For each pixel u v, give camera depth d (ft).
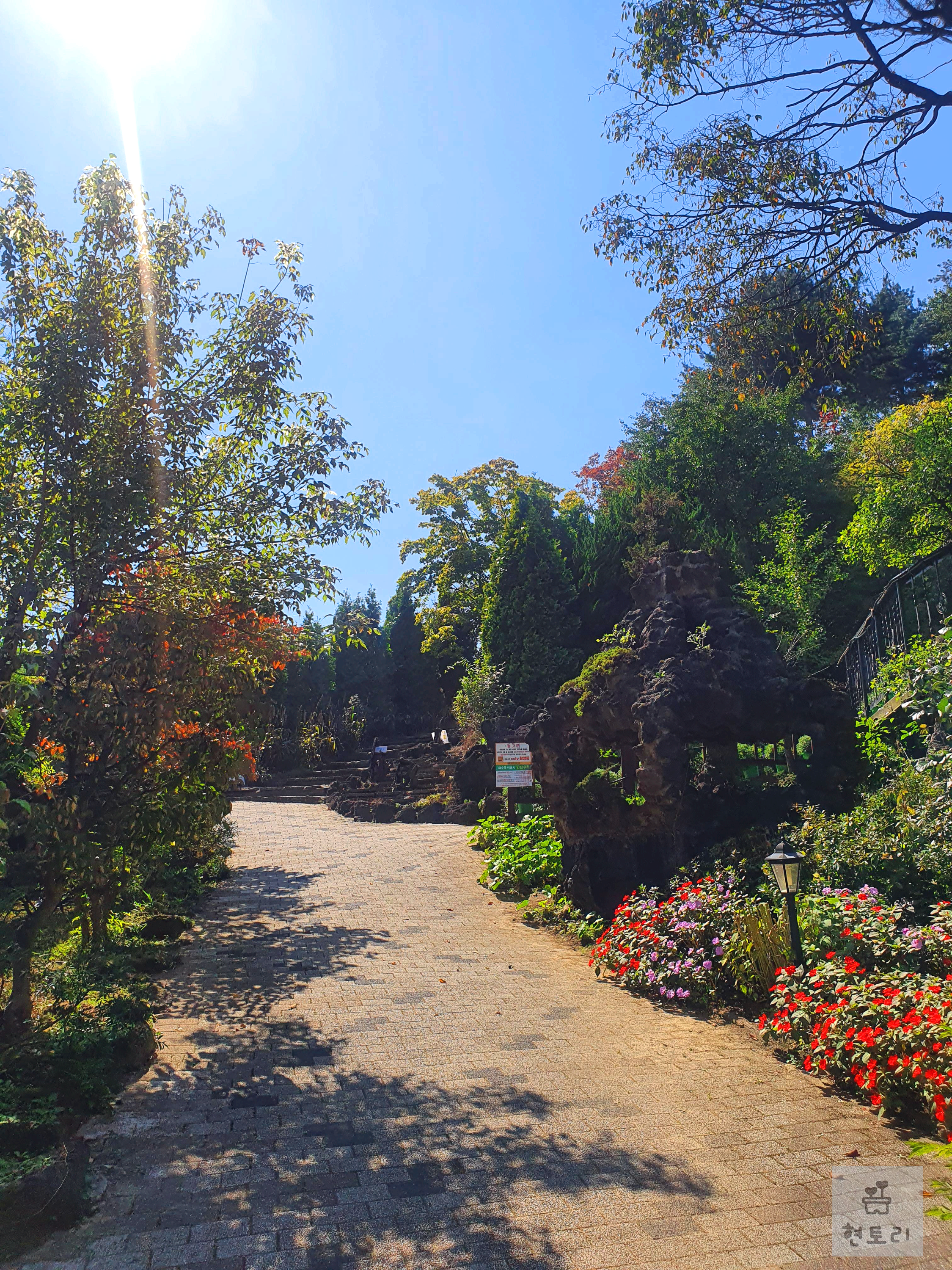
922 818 24.00
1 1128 13.88
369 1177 13.76
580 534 77.56
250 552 22.86
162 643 19.83
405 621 137.39
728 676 30.09
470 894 39.27
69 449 20.54
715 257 26.58
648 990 24.88
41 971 22.72
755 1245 11.74
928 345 83.71
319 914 35.22
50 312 21.54
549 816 45.34
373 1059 19.43
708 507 71.26
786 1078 18.42
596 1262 11.36
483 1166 14.20
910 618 37.14
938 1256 11.44
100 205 21.67
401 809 64.95
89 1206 12.71
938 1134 15.31
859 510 61.36
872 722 29.53
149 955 26.96
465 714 71.72
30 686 17.54
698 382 74.64
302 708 111.65
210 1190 13.32
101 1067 17.26
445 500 102.17
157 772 20.20
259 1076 18.30
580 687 33.45
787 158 24.97
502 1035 21.25
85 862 18.22
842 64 23.81
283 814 69.87
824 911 21.97
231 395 22.93
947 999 16.56
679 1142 15.15
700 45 24.30
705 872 28.76
